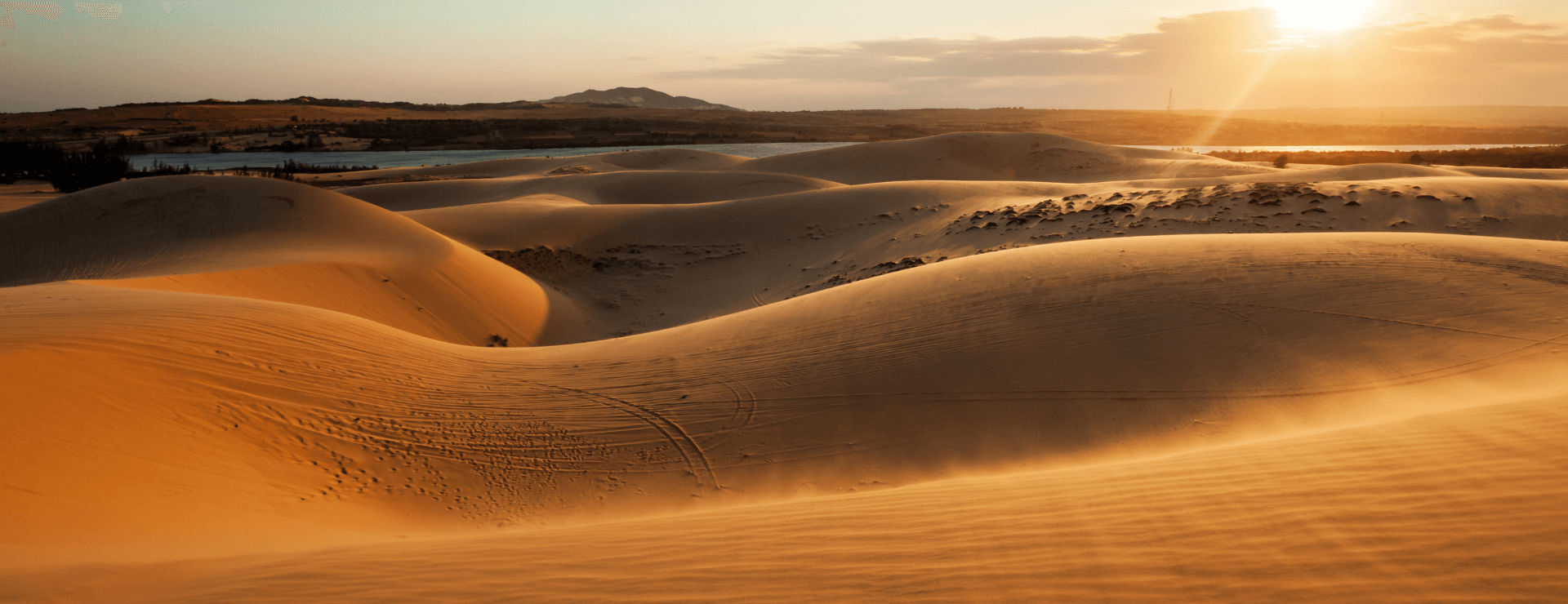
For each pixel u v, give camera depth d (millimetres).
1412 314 9352
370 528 6234
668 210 33125
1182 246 12797
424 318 18922
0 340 7512
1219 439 7133
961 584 3338
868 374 9508
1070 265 12203
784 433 8484
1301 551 3268
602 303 25203
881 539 4062
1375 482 3959
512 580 3793
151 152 119312
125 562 4250
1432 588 2814
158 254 20312
